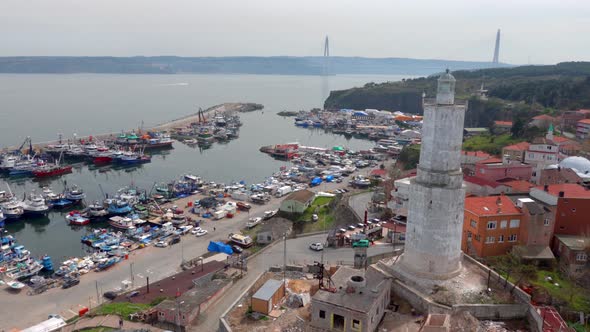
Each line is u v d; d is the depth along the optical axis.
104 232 125.31
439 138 58.53
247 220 131.62
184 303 67.81
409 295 59.75
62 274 98.44
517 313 55.97
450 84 57.66
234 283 79.62
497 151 159.75
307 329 55.59
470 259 67.19
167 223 126.75
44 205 144.25
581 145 143.38
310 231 114.31
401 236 96.94
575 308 58.81
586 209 74.38
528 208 73.31
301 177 183.00
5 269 99.06
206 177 193.75
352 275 63.62
